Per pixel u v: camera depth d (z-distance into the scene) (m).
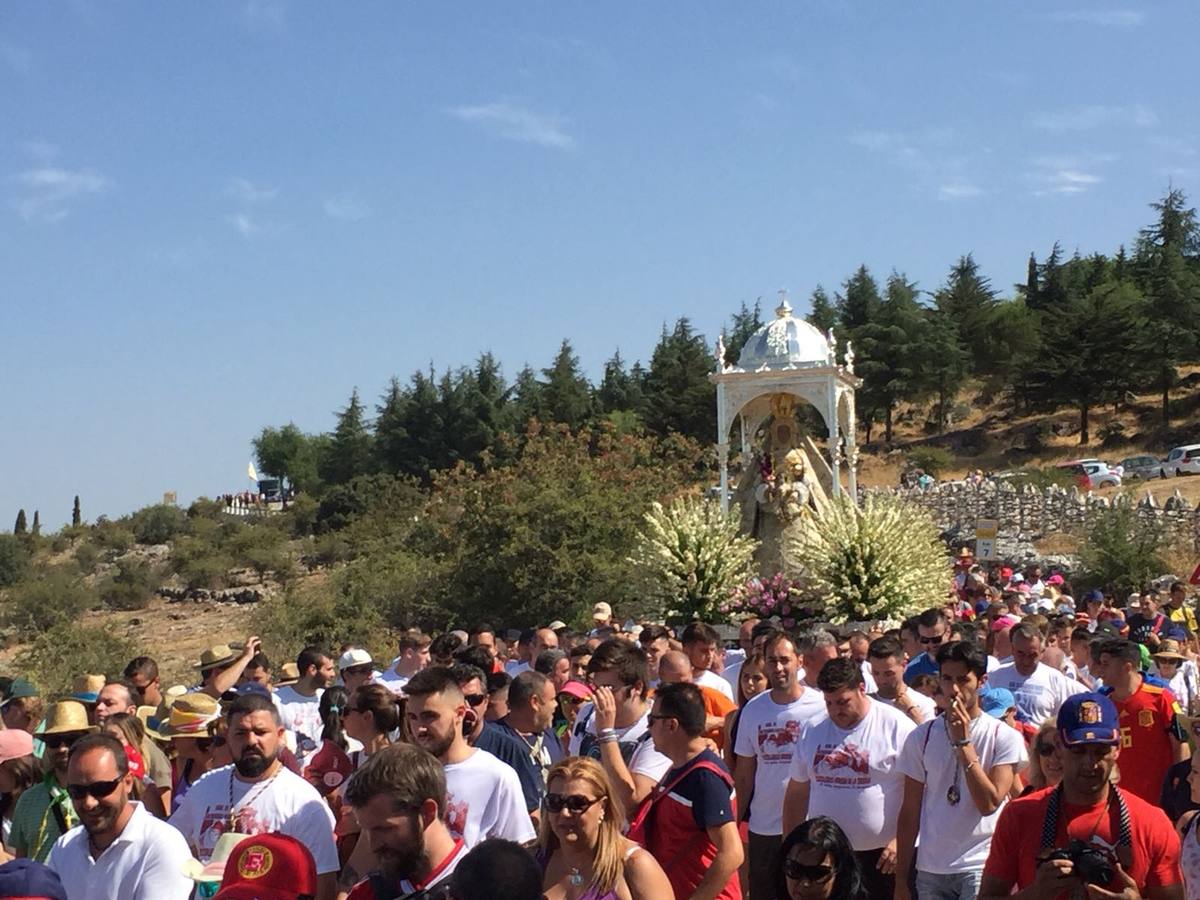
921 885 7.87
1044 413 92.00
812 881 5.95
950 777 7.81
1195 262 116.44
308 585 59.97
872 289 103.94
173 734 8.67
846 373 27.22
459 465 44.47
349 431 106.06
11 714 10.08
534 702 9.13
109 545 88.69
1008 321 99.81
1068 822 5.91
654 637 12.16
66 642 32.91
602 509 35.34
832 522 23.36
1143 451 81.44
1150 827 5.80
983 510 48.62
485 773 6.99
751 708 9.22
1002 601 21.45
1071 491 46.59
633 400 102.31
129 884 6.45
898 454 88.06
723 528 24.05
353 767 9.12
